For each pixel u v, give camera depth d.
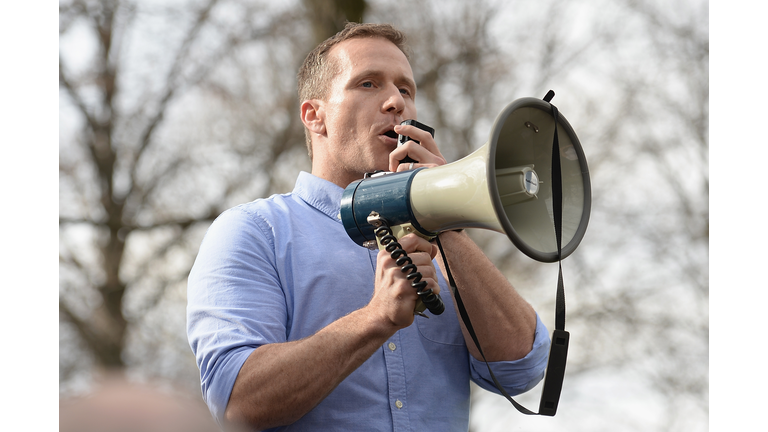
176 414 0.53
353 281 2.37
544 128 2.10
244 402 2.05
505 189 2.04
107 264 9.39
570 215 2.10
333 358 2.01
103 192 9.72
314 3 7.77
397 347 2.32
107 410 0.52
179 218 9.55
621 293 9.70
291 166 9.52
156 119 9.91
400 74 2.76
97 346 8.71
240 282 2.27
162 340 9.10
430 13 9.59
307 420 2.16
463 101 9.64
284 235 2.43
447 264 2.20
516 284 9.41
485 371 2.47
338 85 2.74
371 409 2.21
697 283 9.77
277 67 9.64
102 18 9.66
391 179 2.12
